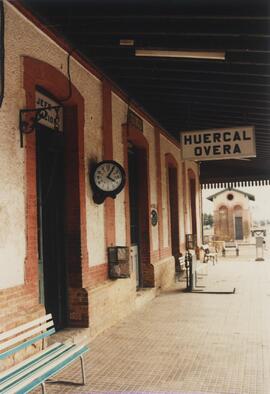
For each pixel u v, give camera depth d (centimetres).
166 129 1389
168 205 1423
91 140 796
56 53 667
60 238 731
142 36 691
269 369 568
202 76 841
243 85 880
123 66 808
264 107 981
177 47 689
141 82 914
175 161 1576
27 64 576
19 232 550
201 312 930
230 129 916
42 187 691
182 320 857
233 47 668
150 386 513
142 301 1022
